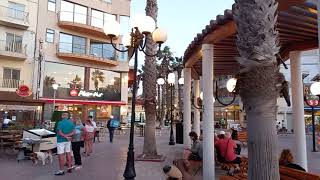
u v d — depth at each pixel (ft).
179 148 59.16
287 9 19.58
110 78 134.41
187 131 46.68
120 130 103.04
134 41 27.76
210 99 28.19
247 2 13.61
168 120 165.27
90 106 129.39
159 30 30.83
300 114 29.30
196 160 33.35
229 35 24.90
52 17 118.62
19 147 45.19
